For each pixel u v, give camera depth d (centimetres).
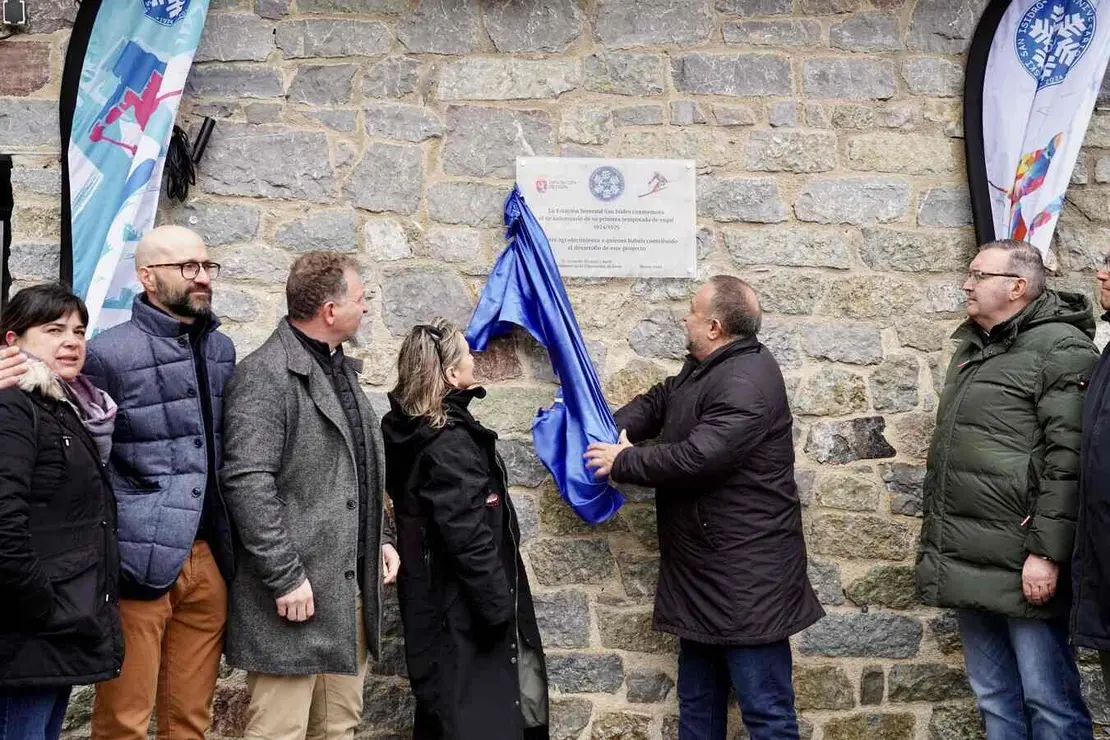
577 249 365
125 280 336
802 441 366
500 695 290
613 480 330
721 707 336
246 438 267
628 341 366
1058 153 355
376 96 362
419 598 294
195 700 277
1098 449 273
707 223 370
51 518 233
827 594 363
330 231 357
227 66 358
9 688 227
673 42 372
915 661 364
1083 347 294
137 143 340
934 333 372
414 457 295
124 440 263
